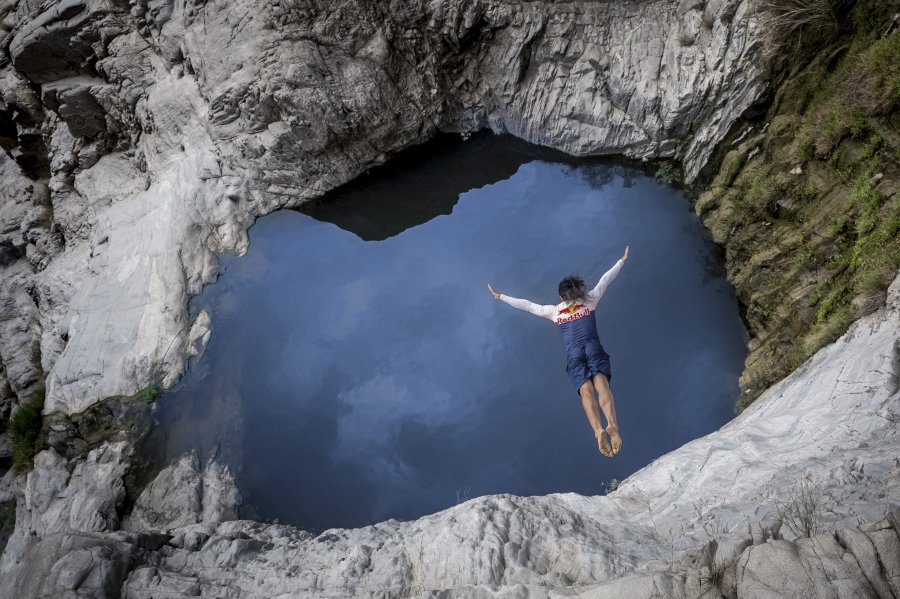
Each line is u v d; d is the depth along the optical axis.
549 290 10.19
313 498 8.34
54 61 15.43
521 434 8.46
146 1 14.12
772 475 5.55
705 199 10.94
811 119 9.32
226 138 13.07
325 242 12.37
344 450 8.84
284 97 12.41
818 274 8.23
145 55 14.55
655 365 8.85
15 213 18.53
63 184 16.47
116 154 15.98
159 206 12.84
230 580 6.38
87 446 9.99
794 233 8.98
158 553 6.75
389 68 13.20
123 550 6.27
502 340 9.63
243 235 12.52
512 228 11.70
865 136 8.36
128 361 10.76
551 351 9.38
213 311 11.22
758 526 4.60
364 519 8.01
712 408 8.26
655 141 12.16
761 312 8.85
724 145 11.04
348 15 12.73
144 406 10.08
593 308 5.76
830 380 6.35
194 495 8.73
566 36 12.52
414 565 6.18
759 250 9.48
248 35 12.78
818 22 9.44
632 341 9.18
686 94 11.27
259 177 12.93
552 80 12.94
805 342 7.55
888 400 5.58
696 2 11.26
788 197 9.30
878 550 3.77
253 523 8.02
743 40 10.42
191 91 13.76
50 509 9.32
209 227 12.40
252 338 10.62
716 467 6.25
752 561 3.98
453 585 5.74
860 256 7.52
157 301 11.41
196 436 9.51
